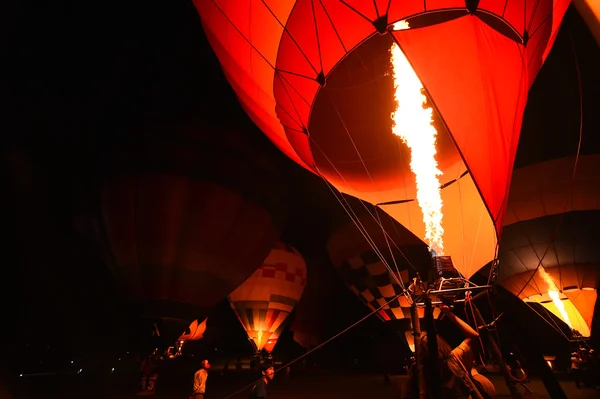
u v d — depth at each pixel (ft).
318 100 25.31
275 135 23.16
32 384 48.73
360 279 53.47
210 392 42.88
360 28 16.35
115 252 43.45
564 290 41.42
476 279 27.37
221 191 45.16
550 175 41.52
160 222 43.04
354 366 85.66
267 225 49.75
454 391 10.55
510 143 14.06
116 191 43.86
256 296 65.16
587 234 40.06
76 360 70.28
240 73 21.85
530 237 42.24
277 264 67.46
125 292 43.29
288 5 17.25
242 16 19.01
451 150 23.12
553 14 15.60
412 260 46.73
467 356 10.98
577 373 36.73
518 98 14.53
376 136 25.12
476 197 21.52
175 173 43.96
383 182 24.80
